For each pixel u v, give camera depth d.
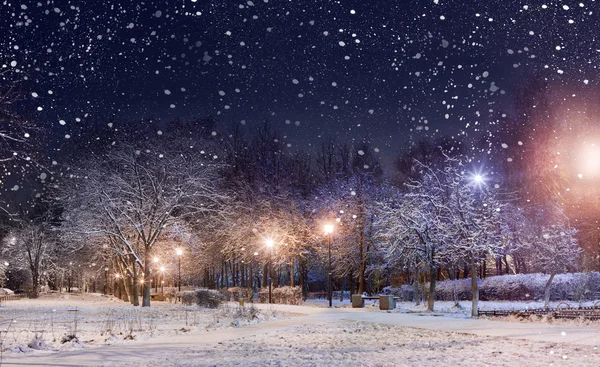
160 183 42.31
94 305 43.94
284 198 53.50
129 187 42.12
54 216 63.69
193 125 54.91
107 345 15.04
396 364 11.22
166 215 42.03
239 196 53.72
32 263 62.94
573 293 39.50
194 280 80.19
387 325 20.52
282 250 51.09
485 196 29.28
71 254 56.25
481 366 10.62
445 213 29.64
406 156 58.81
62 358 12.14
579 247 38.31
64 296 67.06
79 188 43.44
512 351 12.41
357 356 12.66
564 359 11.02
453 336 16.06
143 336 17.59
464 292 46.22
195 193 43.28
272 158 57.69
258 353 13.35
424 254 29.84
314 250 55.59
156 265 52.41
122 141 46.03
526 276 42.84
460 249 27.88
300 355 12.95
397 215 30.30
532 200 42.84
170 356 12.71
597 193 40.47
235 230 52.00
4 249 62.53
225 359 12.24
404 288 49.94
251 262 53.31
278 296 46.09
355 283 61.94
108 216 41.75
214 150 53.94
